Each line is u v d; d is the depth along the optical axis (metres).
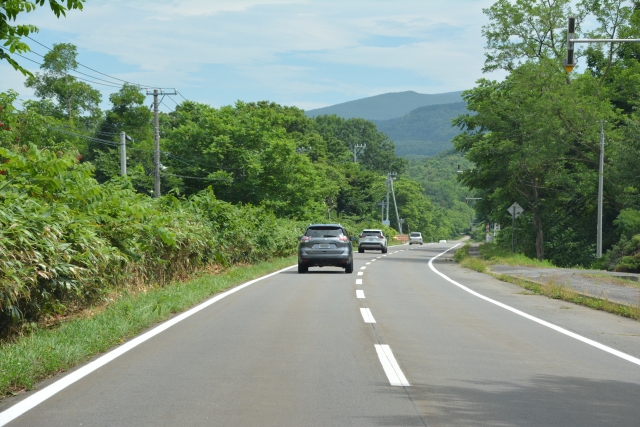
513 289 18.14
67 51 63.56
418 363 7.63
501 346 8.92
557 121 38.38
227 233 21.33
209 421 5.20
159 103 39.22
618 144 35.88
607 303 13.68
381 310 12.64
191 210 20.16
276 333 9.67
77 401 5.78
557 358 8.15
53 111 62.38
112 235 12.43
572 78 41.62
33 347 7.38
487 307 13.59
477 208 53.97
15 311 7.94
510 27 42.75
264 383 6.54
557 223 44.78
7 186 10.02
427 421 5.28
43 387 6.30
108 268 11.70
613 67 42.38
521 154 40.16
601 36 41.91
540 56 42.09
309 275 22.25
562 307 13.82
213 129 50.69
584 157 41.44
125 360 7.63
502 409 5.69
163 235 14.26
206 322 10.75
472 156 43.03
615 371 7.44
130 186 15.88
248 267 23.64
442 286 18.75
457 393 6.24
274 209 49.22
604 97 41.34
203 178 48.28
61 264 8.95
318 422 5.21
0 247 7.62
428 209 149.88
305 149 83.56
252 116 52.59
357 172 96.81
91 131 63.69
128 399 5.86
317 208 55.25
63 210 10.08
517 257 33.91
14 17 7.53
